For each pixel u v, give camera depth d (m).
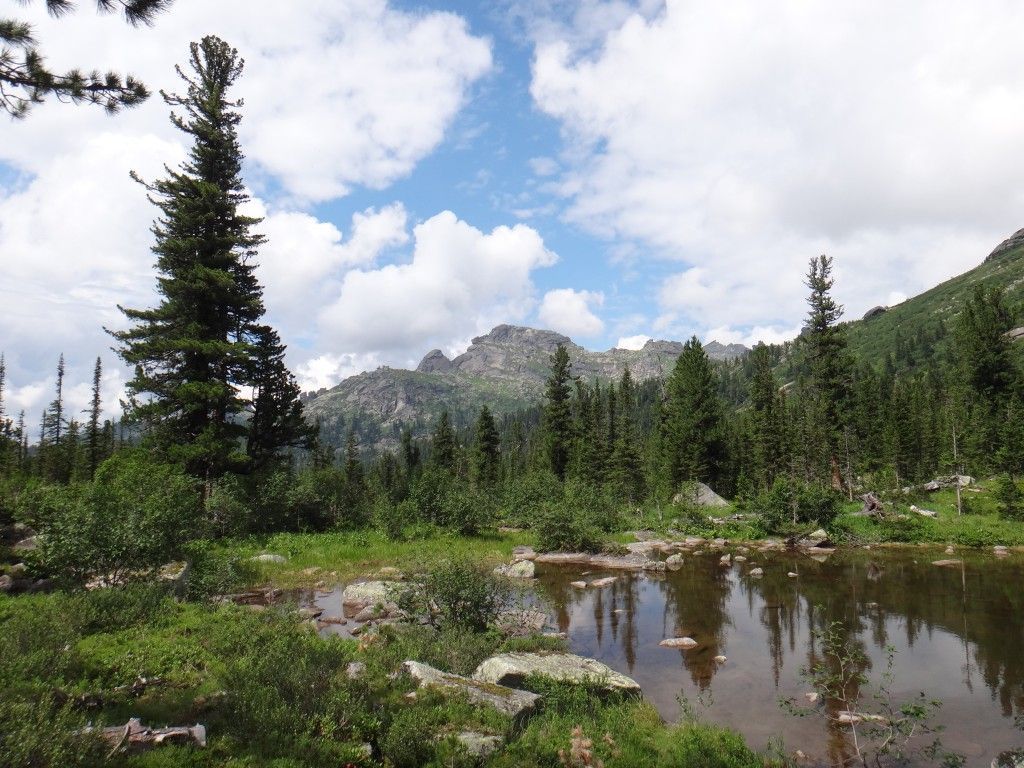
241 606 13.73
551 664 10.76
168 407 28.72
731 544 31.06
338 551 24.84
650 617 16.50
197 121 32.22
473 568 14.25
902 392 73.69
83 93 7.23
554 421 63.69
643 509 44.03
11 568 14.72
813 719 9.74
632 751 7.80
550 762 7.10
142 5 6.70
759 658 13.02
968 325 67.62
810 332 53.28
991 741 8.88
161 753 5.86
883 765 8.10
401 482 48.38
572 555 26.56
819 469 49.72
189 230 30.78
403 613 14.95
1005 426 49.50
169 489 18.12
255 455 34.62
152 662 8.93
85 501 14.72
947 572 22.73
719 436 55.00
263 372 34.84
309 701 7.55
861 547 29.45
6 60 6.75
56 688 7.07
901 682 11.44
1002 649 13.36
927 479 55.62
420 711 7.67
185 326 29.69
